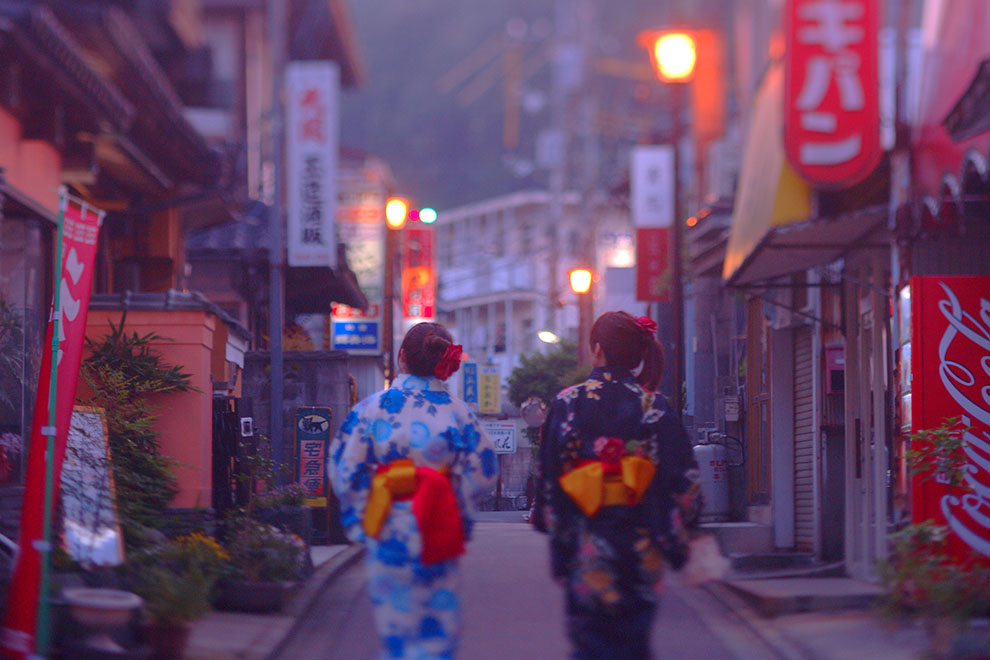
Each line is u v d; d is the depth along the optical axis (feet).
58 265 21.76
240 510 37.35
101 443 29.94
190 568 26.61
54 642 21.04
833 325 40.32
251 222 72.79
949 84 40.52
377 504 17.78
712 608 30.35
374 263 107.96
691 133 144.15
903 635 24.53
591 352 17.69
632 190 95.55
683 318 58.44
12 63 38.11
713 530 41.70
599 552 16.47
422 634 17.74
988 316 28.53
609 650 16.46
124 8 43.24
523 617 29.07
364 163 140.26
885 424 35.32
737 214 47.14
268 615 28.81
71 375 22.08
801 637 25.59
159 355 36.29
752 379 46.32
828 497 39.37
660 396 17.17
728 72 140.46
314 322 93.40
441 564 17.87
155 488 33.96
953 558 26.55
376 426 18.31
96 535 27.32
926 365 28.55
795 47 37.37
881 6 37.96
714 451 46.09
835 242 36.27
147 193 60.70
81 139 46.75
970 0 39.88
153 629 22.43
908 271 32.30
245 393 55.57
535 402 61.11
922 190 34.37
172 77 73.87
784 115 37.27
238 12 86.99
